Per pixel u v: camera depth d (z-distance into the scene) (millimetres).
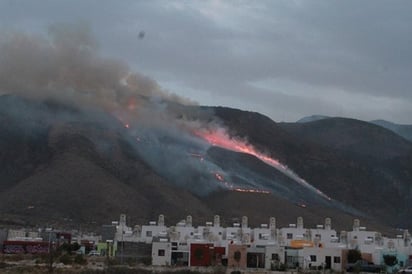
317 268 194750
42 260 191875
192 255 199125
